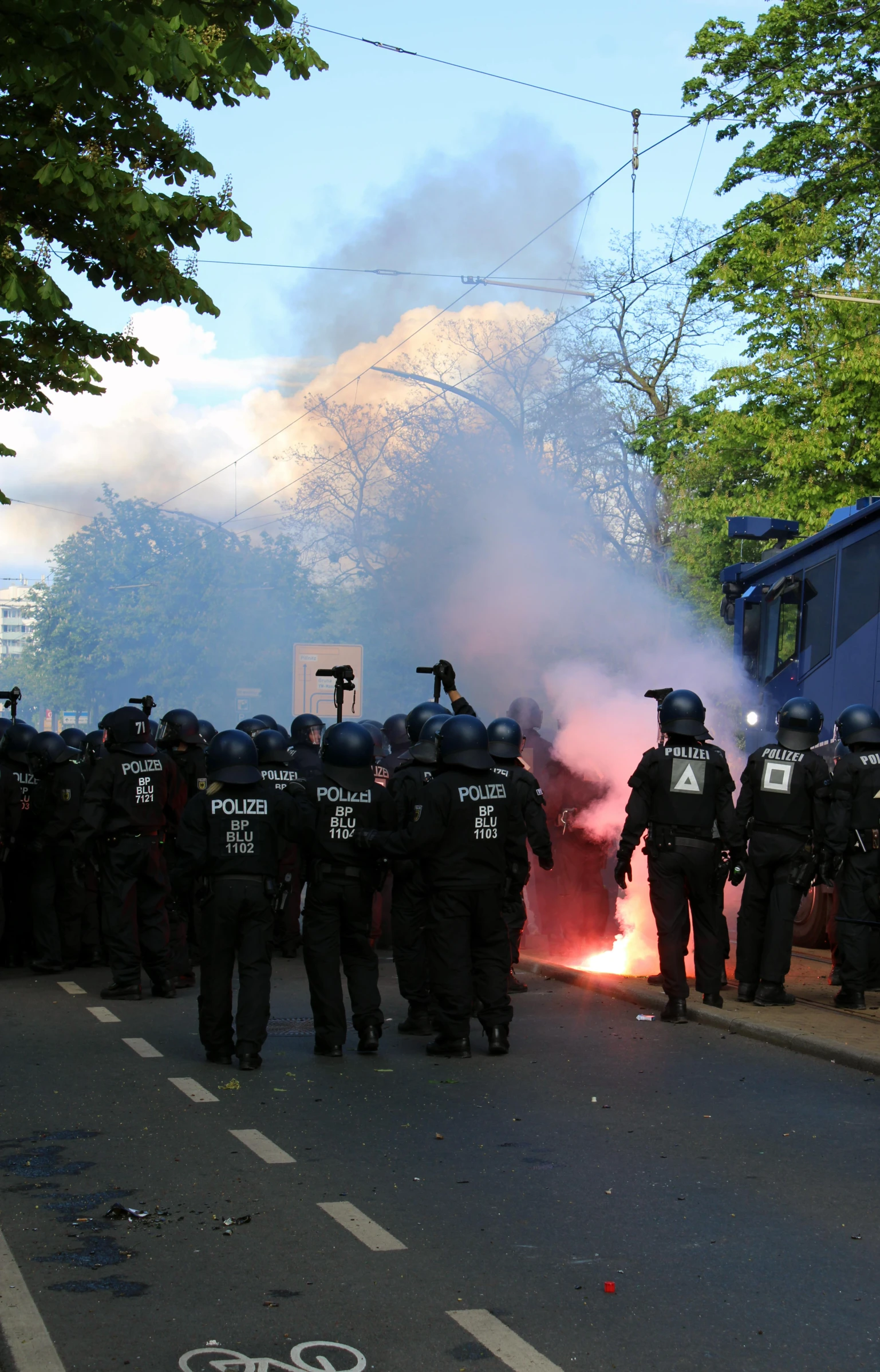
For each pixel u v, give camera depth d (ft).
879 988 30.19
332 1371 12.60
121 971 32.40
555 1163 19.04
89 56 21.11
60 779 36.65
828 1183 18.22
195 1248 15.66
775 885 30.25
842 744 31.07
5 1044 27.04
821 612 42.04
